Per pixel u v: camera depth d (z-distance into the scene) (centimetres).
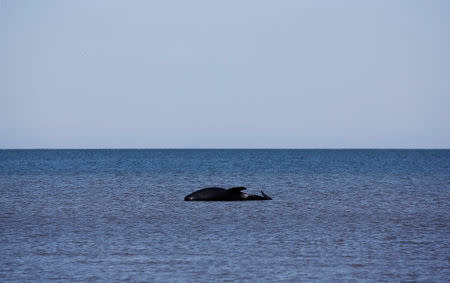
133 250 5638
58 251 5591
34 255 5406
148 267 4938
